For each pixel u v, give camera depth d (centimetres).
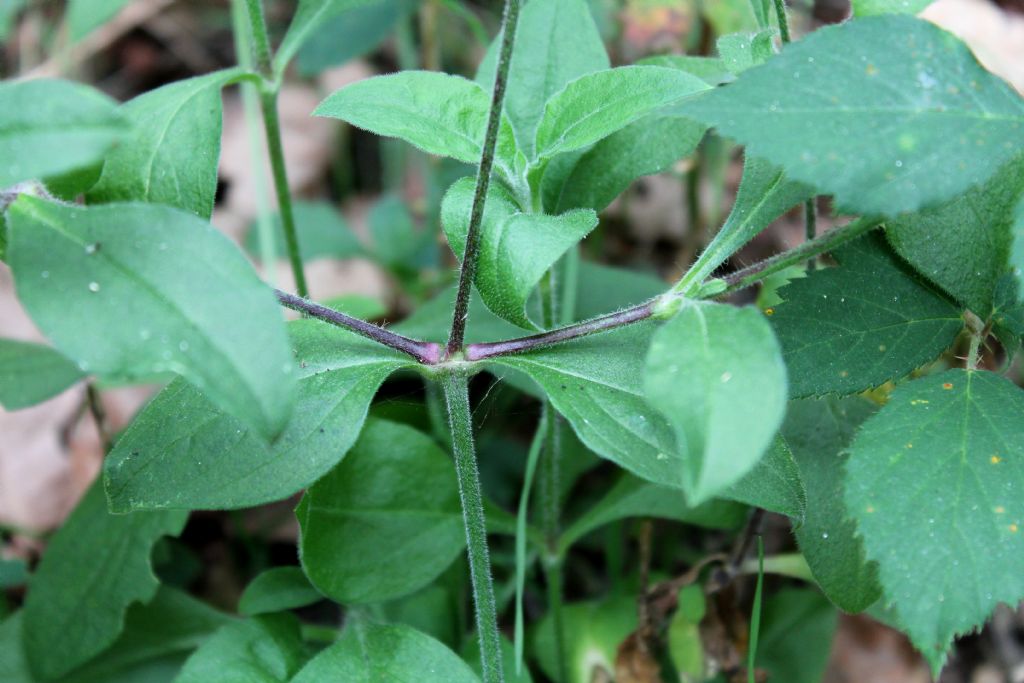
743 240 49
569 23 55
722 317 44
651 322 50
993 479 47
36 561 65
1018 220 46
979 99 45
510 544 63
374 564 53
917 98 45
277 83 57
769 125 45
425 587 58
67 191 49
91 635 55
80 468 68
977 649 62
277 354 43
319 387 49
